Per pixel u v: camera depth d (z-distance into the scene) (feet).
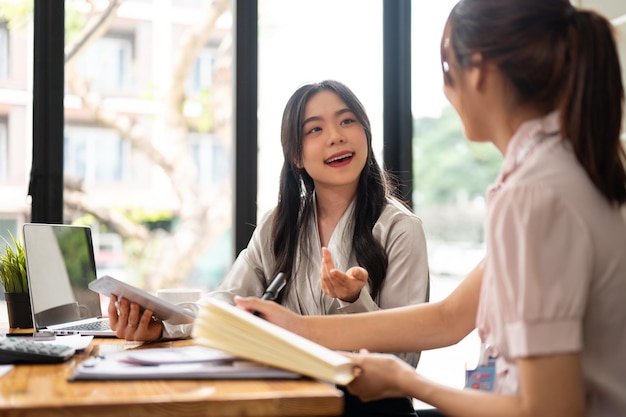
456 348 8.14
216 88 15.24
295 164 6.29
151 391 2.80
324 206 6.35
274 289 4.73
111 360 3.42
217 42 15.14
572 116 3.13
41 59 7.70
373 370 3.32
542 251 2.91
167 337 4.90
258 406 2.67
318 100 6.23
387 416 4.72
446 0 8.51
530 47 3.20
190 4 14.96
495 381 3.40
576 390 2.84
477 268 4.38
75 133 14.51
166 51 14.89
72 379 3.04
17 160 10.68
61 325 5.77
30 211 7.70
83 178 14.28
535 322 2.85
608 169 3.10
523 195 3.00
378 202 6.23
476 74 3.31
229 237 8.36
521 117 3.32
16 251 7.05
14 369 3.51
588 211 3.00
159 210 15.19
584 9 3.28
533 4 3.22
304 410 2.71
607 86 3.13
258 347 3.16
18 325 6.38
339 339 4.22
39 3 7.70
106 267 14.88
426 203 14.15
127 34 14.69
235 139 8.13
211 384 2.96
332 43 8.91
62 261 6.02
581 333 2.89
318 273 6.14
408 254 5.95
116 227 14.94
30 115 7.76
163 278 15.20
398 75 8.57
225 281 6.56
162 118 15.07
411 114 8.50
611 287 3.02
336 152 6.06
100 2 13.53
